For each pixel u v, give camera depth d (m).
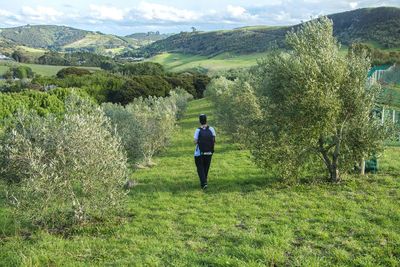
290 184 12.30
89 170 9.25
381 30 111.44
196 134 12.87
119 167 9.78
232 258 7.05
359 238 7.75
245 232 8.36
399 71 34.56
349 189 11.30
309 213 9.45
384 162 14.52
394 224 8.38
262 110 12.70
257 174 14.56
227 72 90.69
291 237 7.96
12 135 9.03
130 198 12.13
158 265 6.95
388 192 10.84
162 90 81.38
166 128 22.78
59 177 9.00
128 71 120.38
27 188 8.70
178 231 8.93
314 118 11.21
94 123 9.77
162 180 14.61
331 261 6.81
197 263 6.93
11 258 7.43
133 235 8.73
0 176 9.62
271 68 12.40
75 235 8.93
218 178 14.27
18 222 9.38
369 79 13.62
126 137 19.66
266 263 6.76
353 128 11.71
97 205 9.48
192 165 18.02
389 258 6.77
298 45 11.80
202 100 66.75
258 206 10.41
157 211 10.55
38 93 45.78
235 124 23.52
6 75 110.00
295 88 11.29
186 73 110.69
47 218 9.43
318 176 12.98
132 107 26.36
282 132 12.02
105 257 7.58
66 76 95.00
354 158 11.95
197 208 10.67
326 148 12.09
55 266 7.25
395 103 20.33
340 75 11.25
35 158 8.90
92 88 79.06
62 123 9.48
